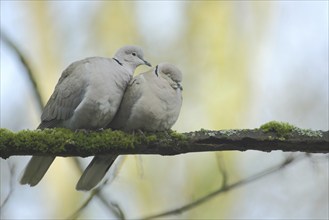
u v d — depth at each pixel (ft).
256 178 33.76
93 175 31.89
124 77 32.17
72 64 33.32
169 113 30.99
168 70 31.60
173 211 33.58
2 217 35.94
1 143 27.71
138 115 30.63
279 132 28.35
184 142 28.89
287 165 33.83
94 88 31.30
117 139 28.84
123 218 32.86
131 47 35.50
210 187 39.99
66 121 32.65
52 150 28.30
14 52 37.93
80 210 33.17
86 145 28.55
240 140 28.50
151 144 29.07
